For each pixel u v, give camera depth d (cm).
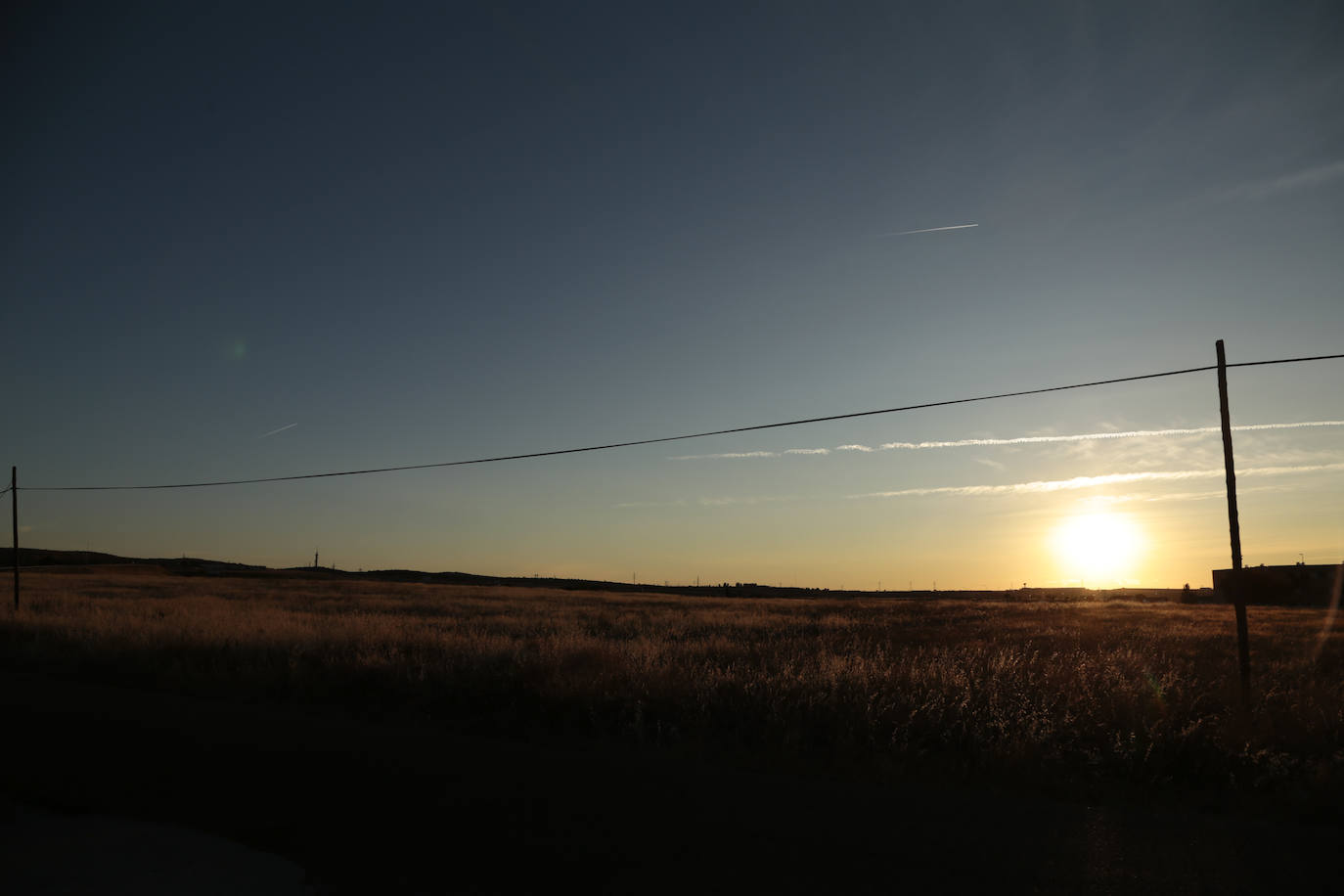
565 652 1794
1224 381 1384
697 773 951
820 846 700
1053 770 950
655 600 7269
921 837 721
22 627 2669
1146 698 1268
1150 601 7494
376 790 882
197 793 881
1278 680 1567
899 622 3781
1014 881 623
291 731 1191
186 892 633
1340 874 637
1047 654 2066
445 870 664
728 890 612
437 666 1662
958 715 1194
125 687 1642
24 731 1188
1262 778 914
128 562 14638
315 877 655
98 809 841
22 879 662
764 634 3067
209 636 2180
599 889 619
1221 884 617
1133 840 711
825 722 1207
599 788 881
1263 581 6594
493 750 1070
